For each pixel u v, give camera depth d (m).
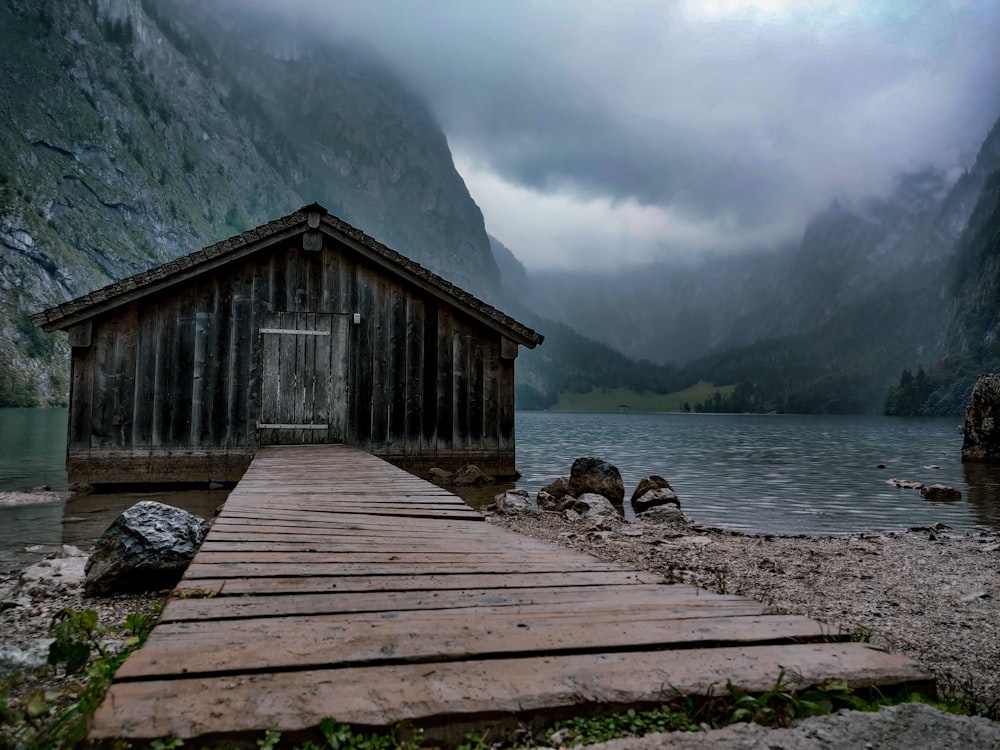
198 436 13.01
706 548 7.70
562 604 3.00
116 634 3.98
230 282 13.46
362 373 14.09
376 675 2.09
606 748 1.76
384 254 14.02
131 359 12.73
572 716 1.94
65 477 14.73
